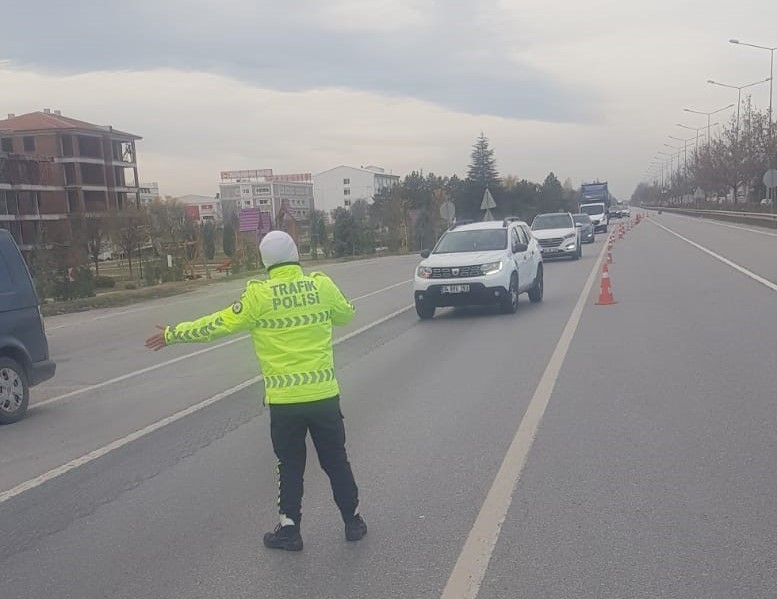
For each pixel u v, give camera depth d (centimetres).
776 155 6228
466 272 1550
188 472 658
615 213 10762
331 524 527
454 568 448
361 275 3098
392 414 816
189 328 480
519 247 1652
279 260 490
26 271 963
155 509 574
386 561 463
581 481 581
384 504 556
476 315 1616
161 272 3531
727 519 498
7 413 886
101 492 620
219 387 1023
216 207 15062
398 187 6241
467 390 909
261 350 486
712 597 401
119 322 1938
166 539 516
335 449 492
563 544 473
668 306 1531
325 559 471
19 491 634
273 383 481
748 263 2422
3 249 941
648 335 1210
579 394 856
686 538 472
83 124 6875
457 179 8138
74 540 524
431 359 1130
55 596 443
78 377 1178
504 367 1034
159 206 6469
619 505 530
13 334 914
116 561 486
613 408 788
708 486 557
